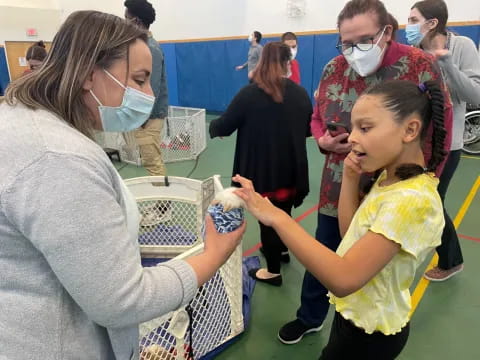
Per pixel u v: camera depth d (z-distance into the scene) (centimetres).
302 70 702
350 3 127
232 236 82
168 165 466
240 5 751
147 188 209
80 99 71
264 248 213
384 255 82
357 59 126
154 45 273
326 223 156
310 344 178
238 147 193
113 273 59
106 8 881
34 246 61
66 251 56
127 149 466
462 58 188
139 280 63
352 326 102
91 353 70
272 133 182
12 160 56
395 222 81
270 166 187
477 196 343
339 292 81
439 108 88
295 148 186
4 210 56
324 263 80
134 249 65
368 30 122
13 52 865
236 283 171
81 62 67
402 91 85
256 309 202
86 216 57
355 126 90
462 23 546
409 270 93
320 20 675
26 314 63
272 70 175
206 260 77
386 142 85
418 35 194
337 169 146
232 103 185
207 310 158
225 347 175
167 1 837
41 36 898
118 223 62
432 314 195
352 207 111
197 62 834
